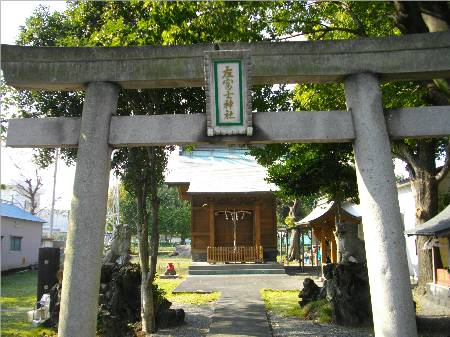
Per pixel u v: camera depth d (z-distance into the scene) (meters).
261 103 13.27
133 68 6.85
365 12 12.35
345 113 6.74
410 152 16.28
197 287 18.48
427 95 9.70
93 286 6.36
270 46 6.79
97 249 6.46
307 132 6.65
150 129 6.71
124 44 9.37
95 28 10.94
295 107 14.98
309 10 12.59
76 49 6.84
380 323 6.12
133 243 42.75
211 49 6.79
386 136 6.62
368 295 11.12
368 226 6.42
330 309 11.48
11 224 26.31
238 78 6.55
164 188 53.06
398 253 6.22
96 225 6.48
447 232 11.58
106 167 6.70
